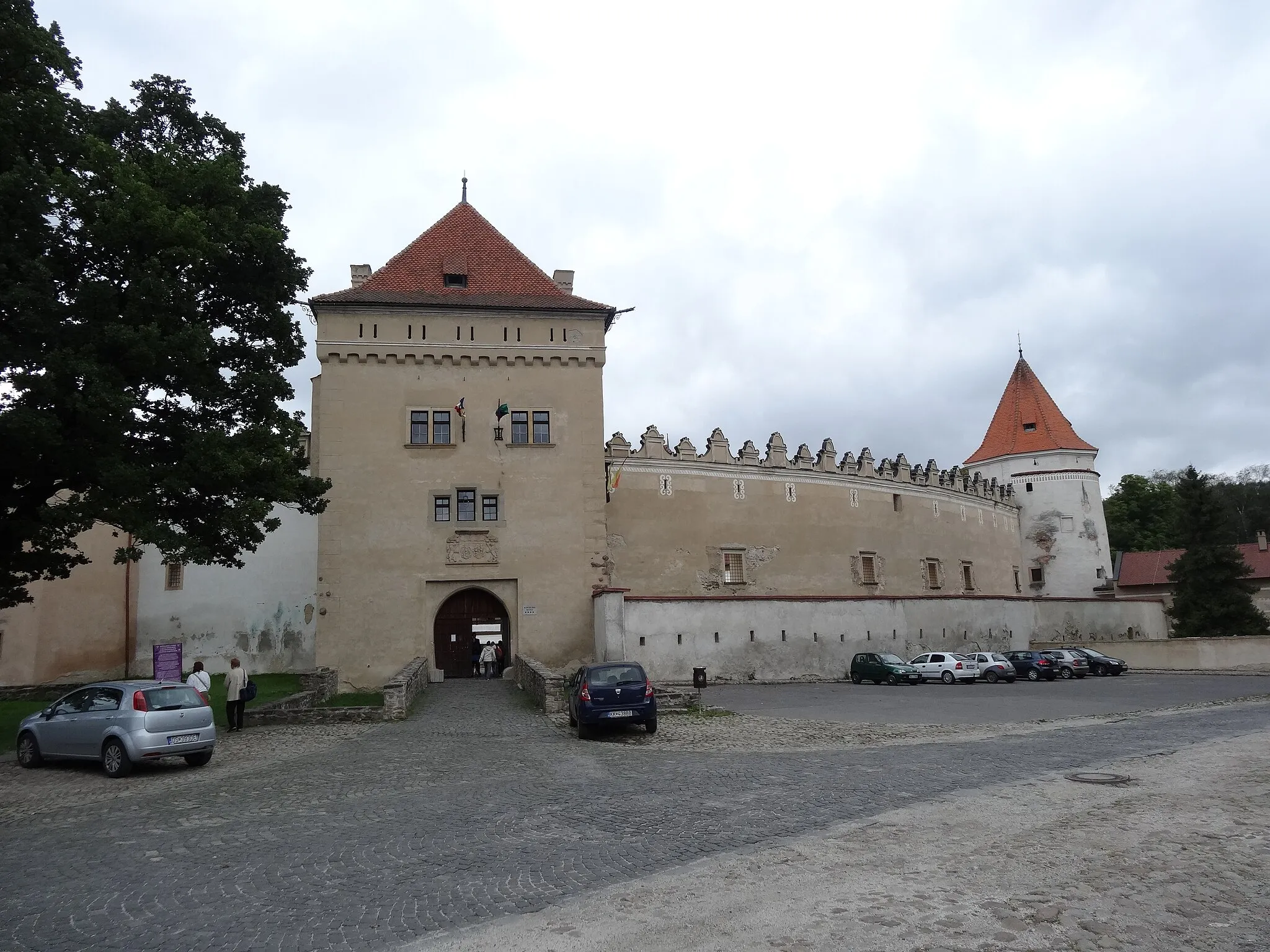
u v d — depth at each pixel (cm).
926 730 2053
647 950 634
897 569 5528
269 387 2486
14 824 1193
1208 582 5372
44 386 1955
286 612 4041
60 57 2167
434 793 1308
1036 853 855
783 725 2209
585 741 1927
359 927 705
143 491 2103
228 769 1628
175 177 2312
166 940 692
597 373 3731
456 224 4059
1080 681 4141
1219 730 1866
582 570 3584
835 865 837
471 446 3600
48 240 2134
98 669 3894
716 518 4788
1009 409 7369
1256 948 614
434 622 3497
